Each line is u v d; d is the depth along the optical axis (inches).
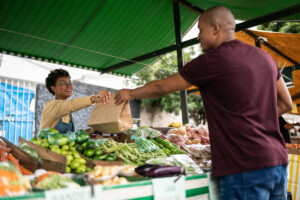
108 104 104.4
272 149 63.9
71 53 238.4
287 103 78.5
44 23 194.9
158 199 63.3
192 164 92.4
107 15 200.7
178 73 69.6
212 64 65.4
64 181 60.6
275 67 72.4
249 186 62.3
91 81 434.3
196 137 151.1
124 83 578.9
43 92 302.0
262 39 221.0
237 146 63.7
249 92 64.3
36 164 71.0
